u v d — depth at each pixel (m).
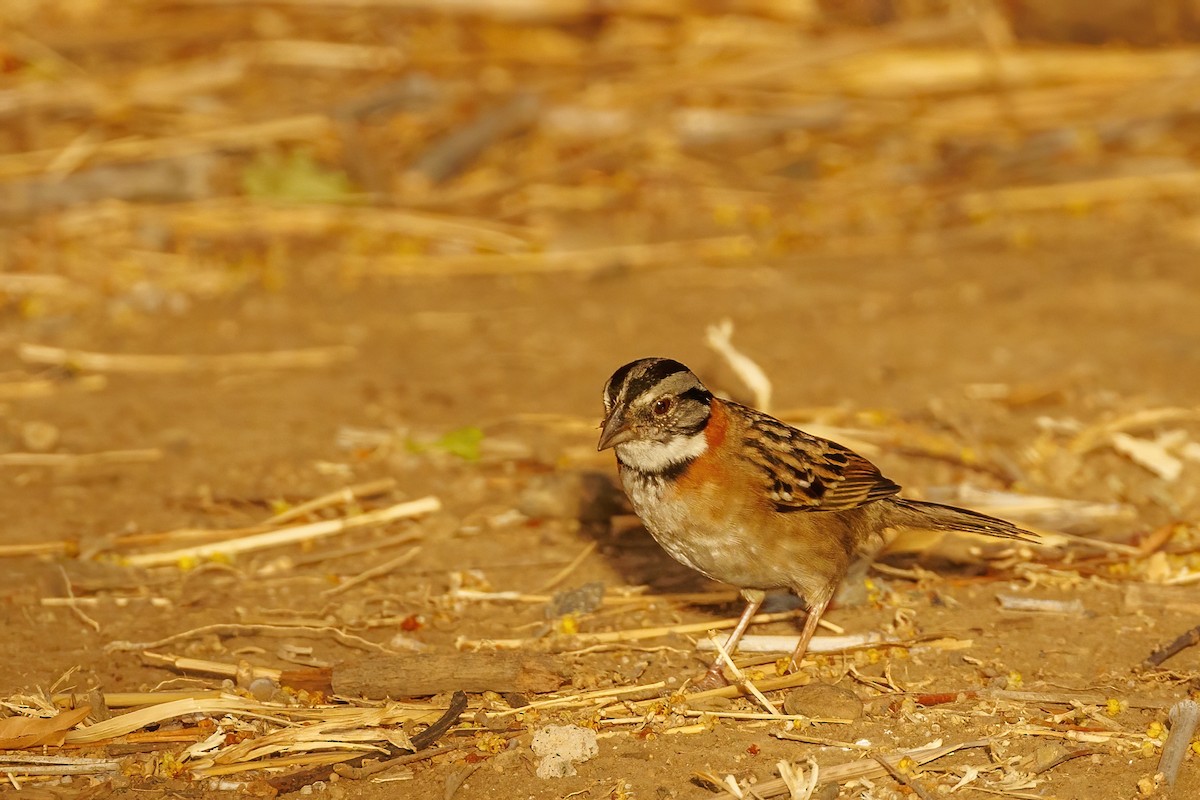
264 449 11.19
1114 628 8.34
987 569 9.23
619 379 7.78
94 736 7.17
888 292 14.73
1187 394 12.03
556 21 19.91
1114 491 10.33
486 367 12.95
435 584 9.16
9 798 6.68
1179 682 7.66
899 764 6.81
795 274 15.31
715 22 20.06
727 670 7.84
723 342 11.19
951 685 7.65
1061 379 12.24
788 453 7.86
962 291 14.73
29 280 14.70
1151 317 13.84
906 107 18.58
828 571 7.95
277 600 8.88
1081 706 7.34
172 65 18.41
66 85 17.47
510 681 7.59
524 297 14.83
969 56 19.05
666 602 8.86
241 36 19.16
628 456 7.80
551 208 16.69
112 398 12.29
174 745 7.15
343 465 10.91
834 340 13.45
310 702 7.54
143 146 16.66
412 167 16.94
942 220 16.67
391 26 19.67
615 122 17.94
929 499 10.03
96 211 15.82
